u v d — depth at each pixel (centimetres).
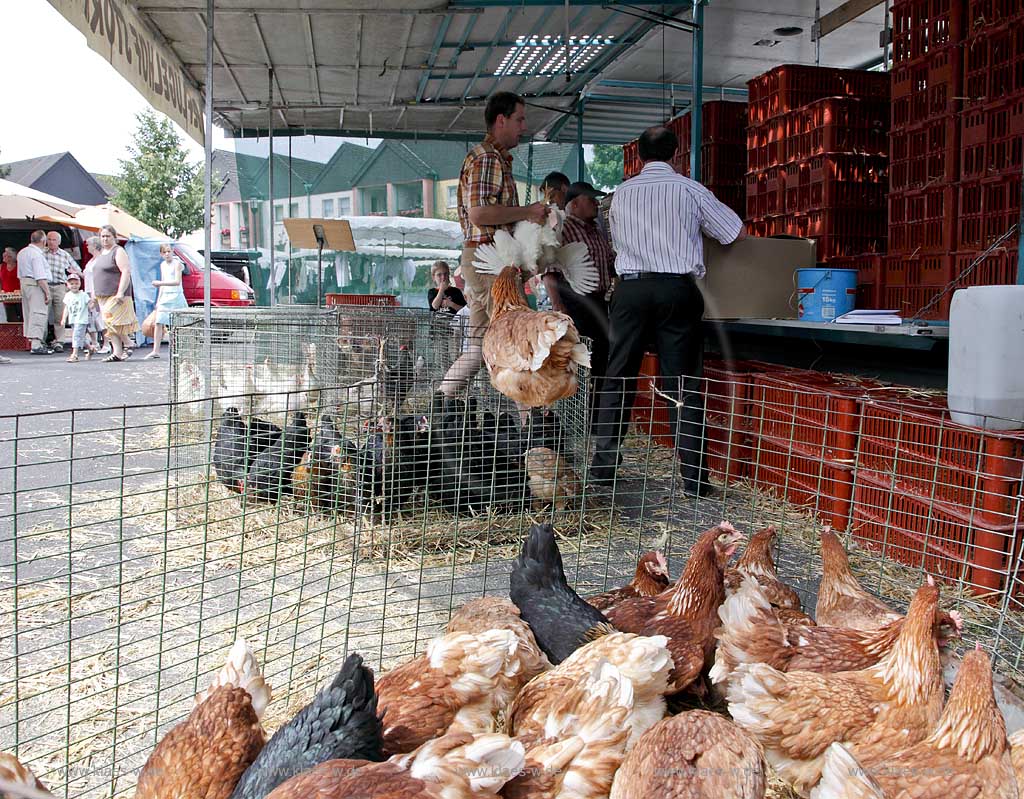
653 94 1150
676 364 592
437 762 195
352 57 1004
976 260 538
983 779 221
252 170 1814
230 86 1134
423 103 1233
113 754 272
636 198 581
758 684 270
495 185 574
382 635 353
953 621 281
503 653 273
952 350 448
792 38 905
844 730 260
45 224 2033
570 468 562
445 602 422
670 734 214
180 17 816
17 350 1792
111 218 2041
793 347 785
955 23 563
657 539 494
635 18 866
